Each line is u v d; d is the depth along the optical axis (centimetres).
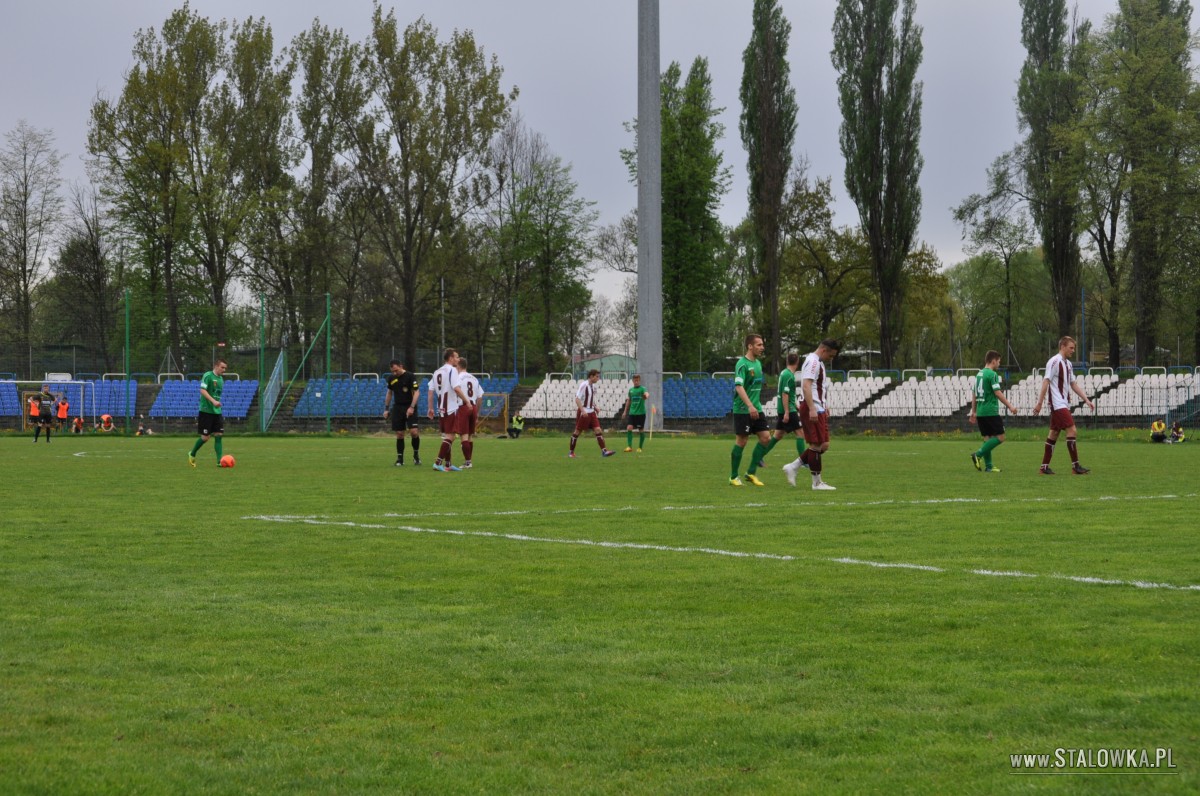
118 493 1894
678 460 3161
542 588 897
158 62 7219
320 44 7519
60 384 6594
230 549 1143
